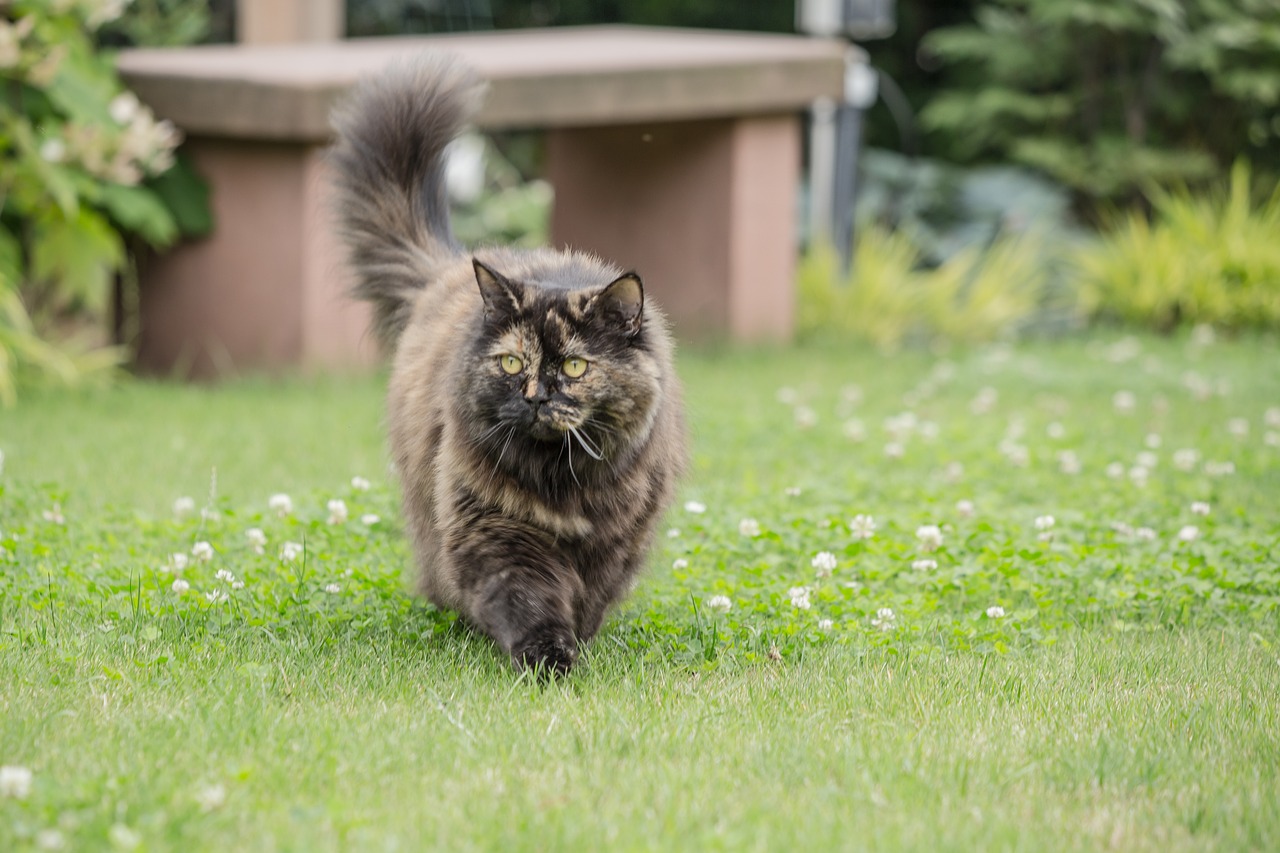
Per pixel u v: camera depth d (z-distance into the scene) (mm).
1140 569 7188
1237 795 4504
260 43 15672
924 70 24047
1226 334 17141
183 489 8797
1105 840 4199
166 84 12500
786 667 5777
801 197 19891
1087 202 20969
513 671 5598
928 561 7047
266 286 12633
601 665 5766
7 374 11102
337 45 15273
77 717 4859
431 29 22016
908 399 12672
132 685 5227
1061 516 8234
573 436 5566
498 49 14641
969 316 16828
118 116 11469
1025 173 20688
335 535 7508
